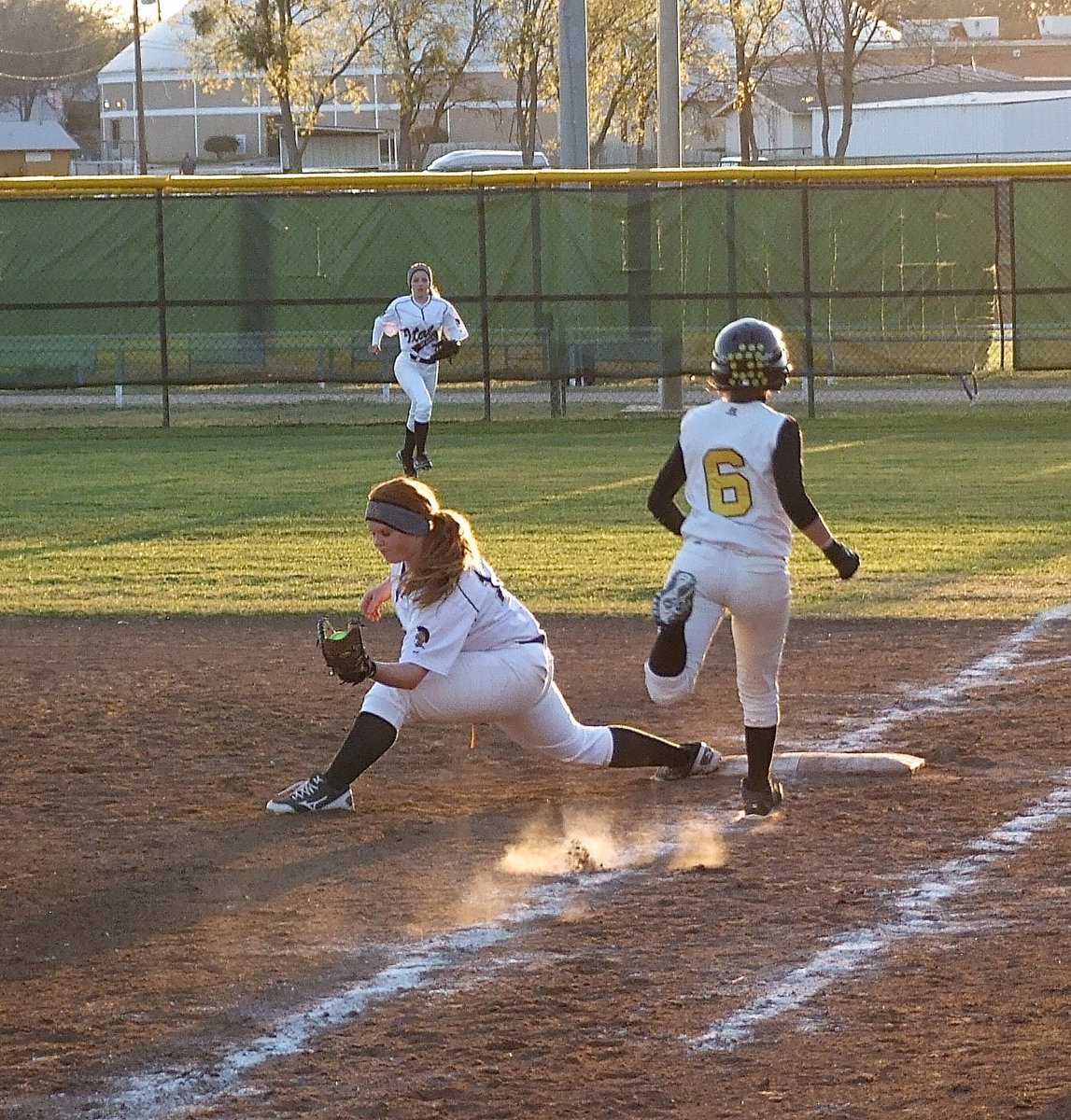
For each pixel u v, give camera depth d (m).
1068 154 116.88
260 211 52.38
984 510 35.06
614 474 41.69
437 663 14.71
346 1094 10.00
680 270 52.59
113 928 12.89
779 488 14.48
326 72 134.00
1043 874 13.96
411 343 42.28
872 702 20.11
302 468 44.06
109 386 57.44
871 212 52.53
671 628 14.80
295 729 19.19
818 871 14.12
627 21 115.75
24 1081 10.23
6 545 32.59
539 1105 9.80
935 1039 10.62
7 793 16.67
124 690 21.19
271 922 12.99
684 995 11.42
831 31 153.88
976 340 53.19
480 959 12.17
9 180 51.66
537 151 134.00
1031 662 22.00
